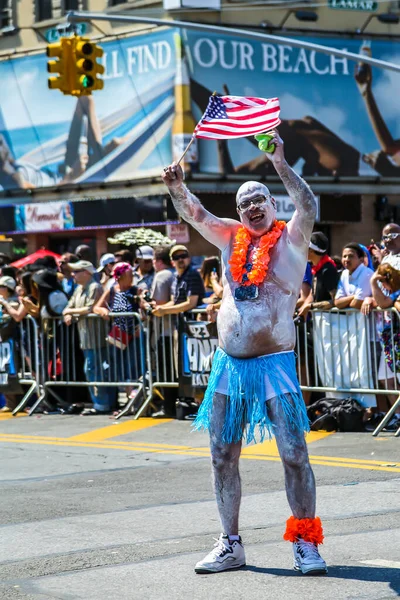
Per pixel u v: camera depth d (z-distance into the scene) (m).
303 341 14.71
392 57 40.41
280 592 6.74
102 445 13.75
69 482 11.08
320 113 39.12
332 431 14.09
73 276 17.20
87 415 16.84
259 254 7.42
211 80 36.97
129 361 16.33
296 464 7.32
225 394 7.54
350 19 39.56
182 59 36.41
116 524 8.91
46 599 6.71
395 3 40.34
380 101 40.38
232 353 7.52
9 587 7.03
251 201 7.47
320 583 6.94
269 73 38.06
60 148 40.06
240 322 7.45
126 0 37.72
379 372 13.94
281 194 38.16
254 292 7.43
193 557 7.73
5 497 10.29
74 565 7.57
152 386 16.09
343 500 9.67
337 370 14.34
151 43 37.06
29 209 40.56
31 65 40.56
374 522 8.72
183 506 9.61
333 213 39.72
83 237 40.19
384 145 40.56
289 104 38.53
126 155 38.06
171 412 16.19
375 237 41.09
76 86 22.61
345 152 39.78
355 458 12.01
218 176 37.06
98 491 10.51
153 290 16.05
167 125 36.84
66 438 14.46
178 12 36.50
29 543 8.30
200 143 36.75
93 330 16.56
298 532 7.28
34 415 17.14
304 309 14.55
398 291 13.69
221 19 37.12
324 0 38.94
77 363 17.11
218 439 7.50
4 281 17.75
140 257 17.39
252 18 37.66
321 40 39.00
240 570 7.34
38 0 40.12
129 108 37.91
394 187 40.94
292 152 38.69
